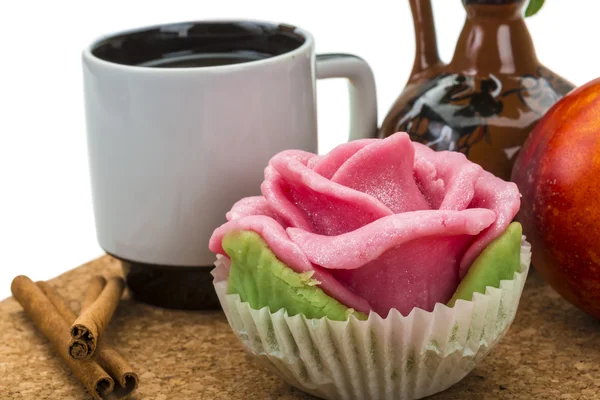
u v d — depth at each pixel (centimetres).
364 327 49
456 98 60
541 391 53
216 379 54
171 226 57
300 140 58
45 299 58
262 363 52
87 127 58
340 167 50
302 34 58
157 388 53
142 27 60
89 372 53
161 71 55
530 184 55
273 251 50
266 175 52
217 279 53
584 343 55
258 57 60
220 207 56
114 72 55
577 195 53
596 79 55
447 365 51
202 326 58
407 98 61
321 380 51
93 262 64
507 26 60
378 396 52
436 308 49
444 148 59
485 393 52
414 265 50
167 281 58
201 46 60
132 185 56
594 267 53
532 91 59
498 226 50
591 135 53
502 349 55
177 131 56
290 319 49
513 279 51
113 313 58
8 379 54
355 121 62
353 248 49
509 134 59
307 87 57
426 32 62
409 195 51
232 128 56
